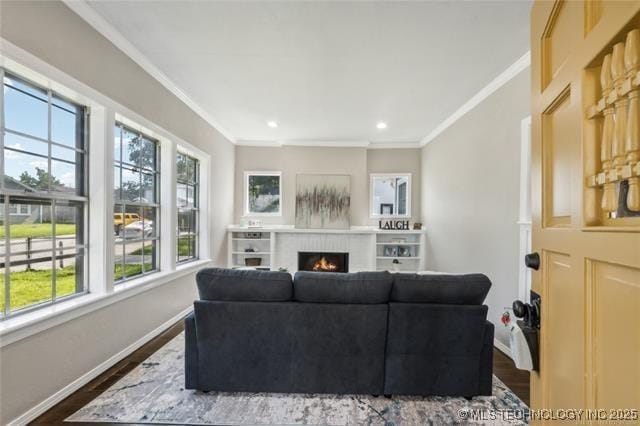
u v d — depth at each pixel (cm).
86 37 216
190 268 380
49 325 187
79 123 231
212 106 398
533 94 97
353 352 199
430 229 521
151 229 327
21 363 173
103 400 197
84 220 235
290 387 202
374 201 586
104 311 236
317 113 420
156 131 305
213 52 268
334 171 573
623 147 56
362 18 219
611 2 57
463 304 199
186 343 204
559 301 78
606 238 58
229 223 546
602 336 60
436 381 198
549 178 86
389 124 466
